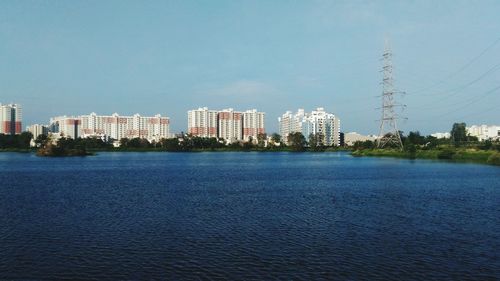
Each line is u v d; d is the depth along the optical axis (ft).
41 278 92.84
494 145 619.67
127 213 171.22
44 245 119.14
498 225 145.07
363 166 480.64
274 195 231.30
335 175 364.99
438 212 171.53
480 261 103.35
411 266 99.55
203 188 269.23
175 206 190.70
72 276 93.97
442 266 99.60
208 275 94.02
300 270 97.04
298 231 136.56
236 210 179.01
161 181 318.65
